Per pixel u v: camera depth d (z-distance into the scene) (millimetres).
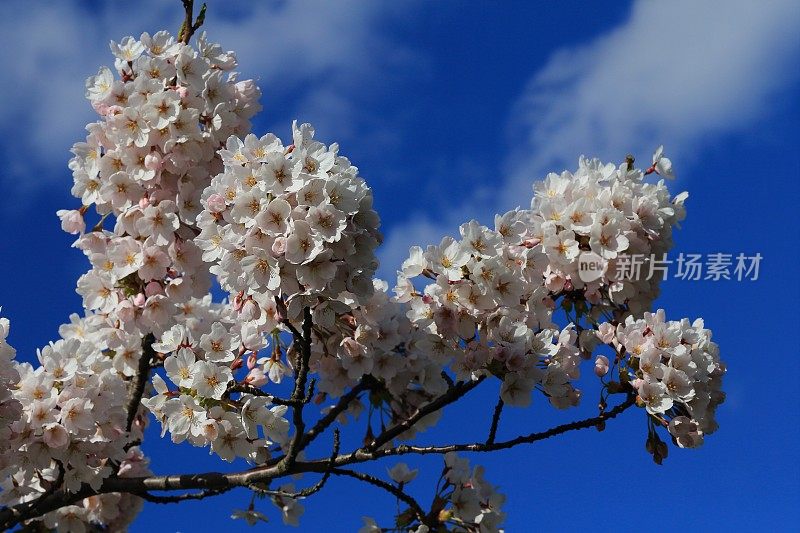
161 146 5223
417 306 5359
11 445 4891
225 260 4258
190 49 5289
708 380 4996
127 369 5828
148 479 5387
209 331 6031
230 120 5410
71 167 5395
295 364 5492
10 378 4945
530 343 5020
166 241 5102
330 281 4148
